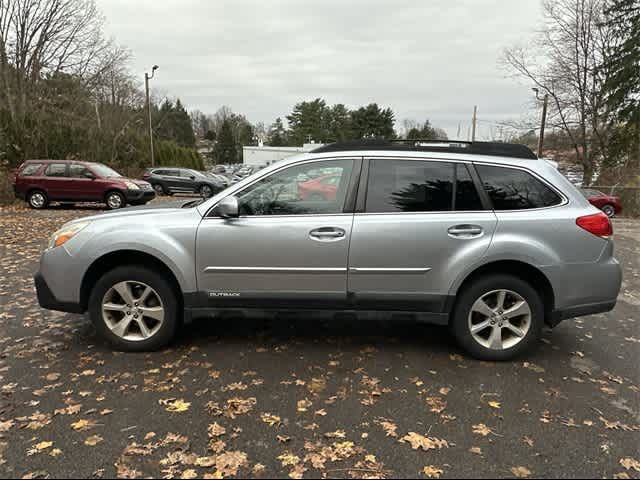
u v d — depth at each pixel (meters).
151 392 3.13
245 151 68.56
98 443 2.56
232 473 2.34
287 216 3.60
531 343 3.67
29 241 8.80
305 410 2.93
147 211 3.80
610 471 2.41
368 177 3.63
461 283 3.60
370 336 4.20
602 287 3.59
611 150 28.62
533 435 2.71
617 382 3.40
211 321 4.55
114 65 29.89
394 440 2.64
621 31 27.05
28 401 2.99
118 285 3.70
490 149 3.77
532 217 3.55
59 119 24.52
